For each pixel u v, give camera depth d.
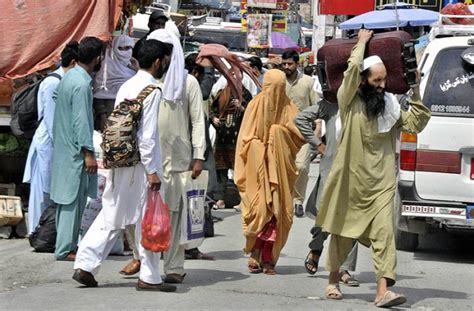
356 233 15.67
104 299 15.80
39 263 19.19
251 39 70.31
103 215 16.56
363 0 50.47
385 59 15.59
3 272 18.22
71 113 19.05
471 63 20.50
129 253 20.42
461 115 20.56
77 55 20.03
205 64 25.91
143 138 16.00
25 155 25.03
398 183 21.17
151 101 16.06
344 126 15.67
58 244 19.42
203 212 17.89
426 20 40.91
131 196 16.33
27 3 24.36
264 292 16.94
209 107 28.22
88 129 19.02
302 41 94.69
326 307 15.73
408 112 15.95
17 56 24.39
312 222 26.89
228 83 27.09
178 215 17.47
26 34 24.33
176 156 17.28
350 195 15.70
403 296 15.49
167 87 17.09
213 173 24.80
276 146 18.50
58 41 24.47
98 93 23.42
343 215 15.80
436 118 20.64
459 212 20.59
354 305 15.95
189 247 17.92
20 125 22.81
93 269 16.61
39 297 15.95
